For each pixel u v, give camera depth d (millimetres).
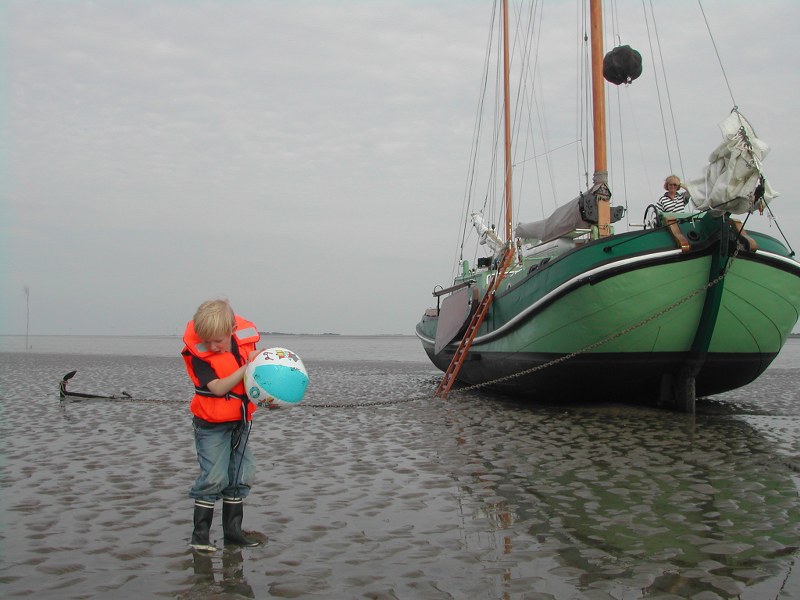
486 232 22125
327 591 3896
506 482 6730
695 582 4043
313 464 7664
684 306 11820
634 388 13273
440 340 20625
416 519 5402
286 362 4688
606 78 13664
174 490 6355
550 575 4156
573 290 12367
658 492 6301
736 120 10531
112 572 4195
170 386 18875
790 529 5121
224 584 4000
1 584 3980
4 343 97875
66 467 7426
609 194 13633
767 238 12070
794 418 11891
